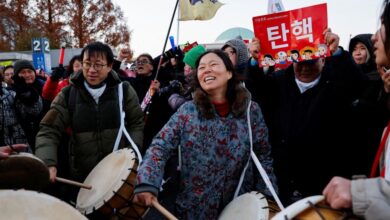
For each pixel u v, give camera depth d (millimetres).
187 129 2387
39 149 2955
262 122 2598
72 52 23031
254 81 3326
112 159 2975
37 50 10594
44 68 10602
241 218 2215
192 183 2406
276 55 3039
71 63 5230
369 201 1247
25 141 4020
